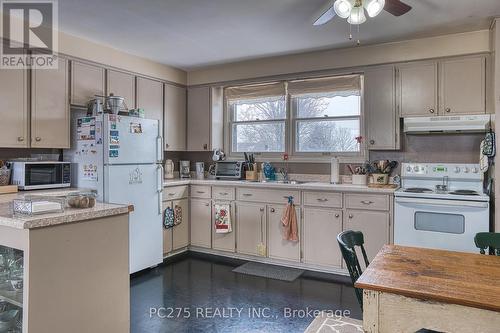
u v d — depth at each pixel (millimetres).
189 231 4605
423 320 1376
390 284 1458
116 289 2184
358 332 2312
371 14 2369
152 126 3887
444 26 3312
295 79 4438
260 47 3988
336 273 3750
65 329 1905
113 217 2164
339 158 4289
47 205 1924
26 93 3264
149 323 2662
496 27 3107
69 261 1923
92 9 2963
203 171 5078
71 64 3607
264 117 4883
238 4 2863
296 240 3887
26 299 1751
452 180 3631
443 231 3205
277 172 4680
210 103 4906
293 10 2979
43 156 3656
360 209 3600
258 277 3656
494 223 3154
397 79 3762
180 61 4531
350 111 4332
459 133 3672
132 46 3939
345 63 4020
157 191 3939
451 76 3525
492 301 1287
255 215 4145
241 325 2633
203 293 3242
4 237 1897
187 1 2811
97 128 3471
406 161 3926
